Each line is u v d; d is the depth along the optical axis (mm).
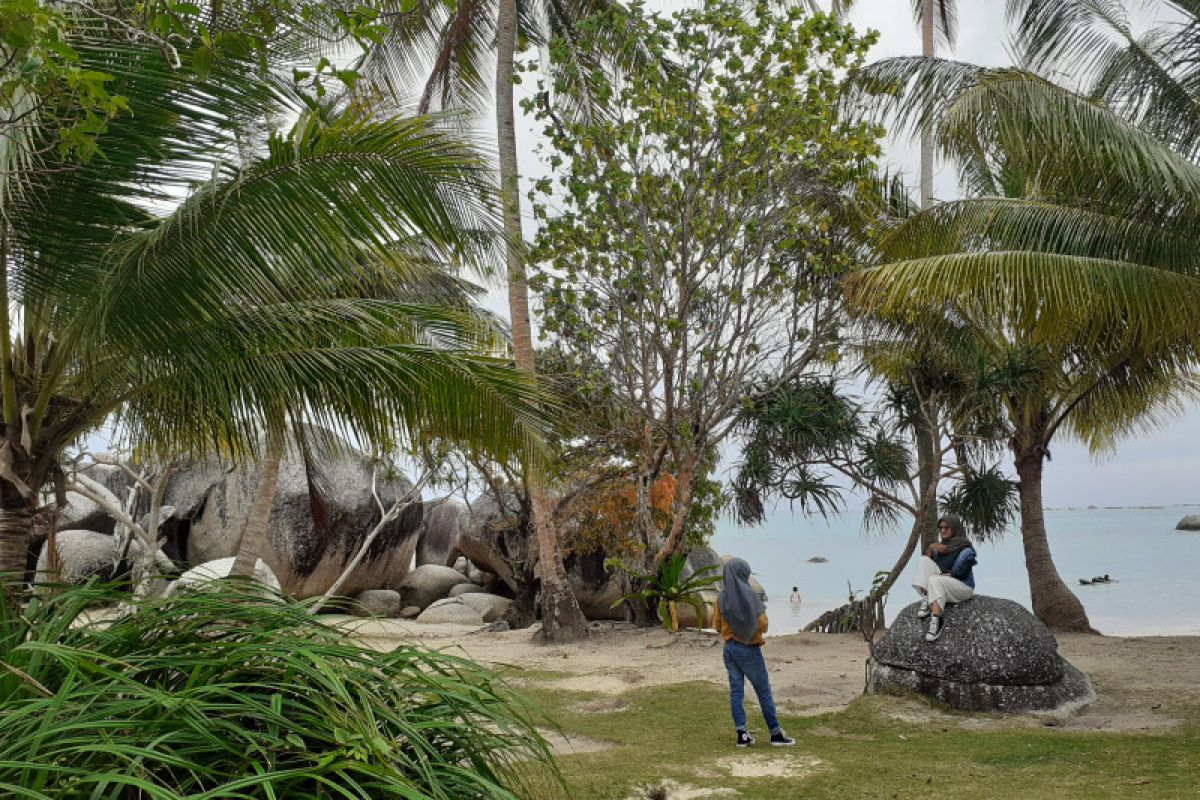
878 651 10195
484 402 7094
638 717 9234
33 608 3500
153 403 6746
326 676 2896
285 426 6910
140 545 16812
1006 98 10500
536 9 19219
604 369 16141
